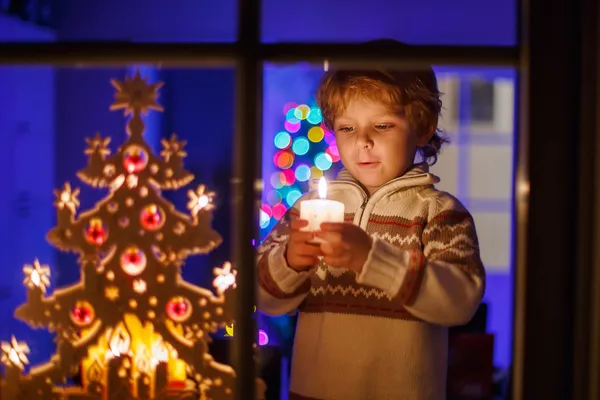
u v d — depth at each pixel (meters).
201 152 3.07
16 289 2.33
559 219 0.85
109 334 0.98
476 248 1.13
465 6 1.14
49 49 0.85
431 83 1.19
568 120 0.85
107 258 0.97
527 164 0.85
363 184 1.23
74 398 0.99
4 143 2.33
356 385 1.13
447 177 3.76
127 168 0.96
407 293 1.03
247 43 0.85
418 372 1.11
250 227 0.85
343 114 1.17
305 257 1.08
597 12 0.82
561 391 0.86
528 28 0.84
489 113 3.73
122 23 1.46
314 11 1.19
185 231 0.96
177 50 0.85
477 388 1.41
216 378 0.98
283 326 1.87
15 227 2.44
